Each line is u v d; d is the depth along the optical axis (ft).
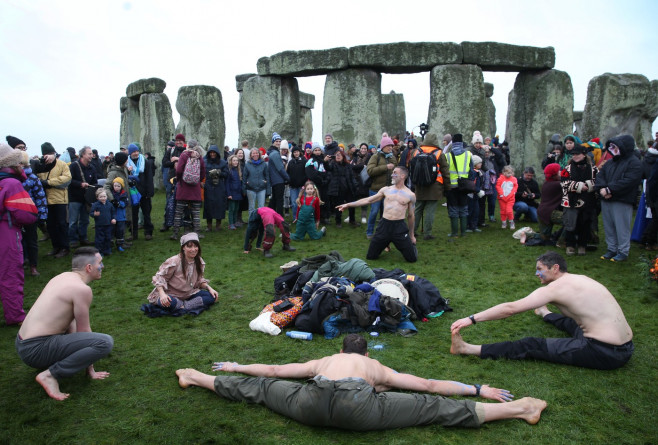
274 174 37.40
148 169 33.88
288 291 20.54
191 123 60.75
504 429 11.66
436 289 19.61
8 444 11.10
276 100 55.52
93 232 36.81
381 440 11.21
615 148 25.14
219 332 17.66
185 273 19.76
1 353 16.06
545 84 54.03
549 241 30.73
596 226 29.71
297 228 33.22
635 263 25.64
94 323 18.52
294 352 15.84
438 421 11.71
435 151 31.91
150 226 34.12
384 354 15.51
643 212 30.40
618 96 55.62
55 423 12.00
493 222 39.78
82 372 14.55
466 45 51.62
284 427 11.72
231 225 37.76
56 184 27.61
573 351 14.43
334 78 53.31
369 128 52.95
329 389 11.36
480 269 25.48
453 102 51.49
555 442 11.12
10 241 17.98
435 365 14.79
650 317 18.38
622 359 14.10
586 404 12.64
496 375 14.14
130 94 66.85
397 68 53.06
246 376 14.06
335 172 37.55
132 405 12.78
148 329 17.97
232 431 11.56
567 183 26.99
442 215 42.96
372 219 33.88
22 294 18.56
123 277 24.82
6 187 17.83
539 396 13.02
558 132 54.08
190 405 12.76
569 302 14.47
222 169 36.52
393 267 26.13
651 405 12.55
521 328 17.69
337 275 19.94
